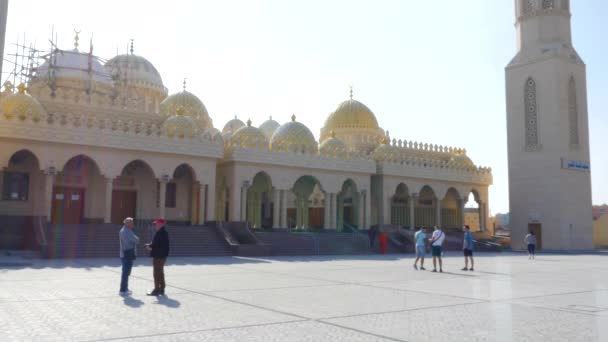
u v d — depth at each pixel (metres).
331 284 14.42
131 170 34.00
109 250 25.38
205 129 39.97
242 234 31.50
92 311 9.56
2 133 26.78
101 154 30.00
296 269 19.33
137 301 10.84
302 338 7.47
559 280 16.41
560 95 43.84
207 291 12.53
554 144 43.56
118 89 40.50
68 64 39.31
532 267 22.30
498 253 37.25
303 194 43.12
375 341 7.35
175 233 29.12
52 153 28.38
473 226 62.69
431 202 49.38
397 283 14.96
